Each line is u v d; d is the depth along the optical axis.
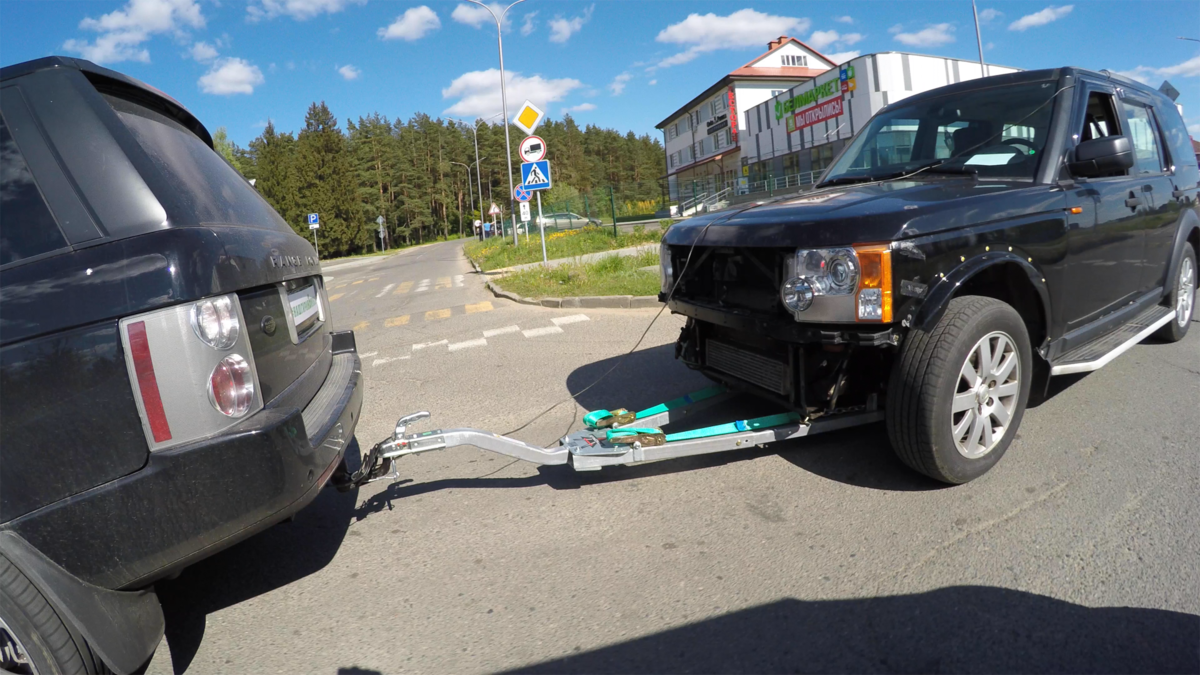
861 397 3.62
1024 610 2.45
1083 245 3.87
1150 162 4.92
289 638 2.65
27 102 2.29
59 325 2.07
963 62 33.50
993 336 3.31
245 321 2.41
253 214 3.11
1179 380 4.73
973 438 3.33
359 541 3.38
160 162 2.50
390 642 2.57
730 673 2.25
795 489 3.53
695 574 2.85
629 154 125.25
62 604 2.05
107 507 2.11
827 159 36.78
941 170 4.12
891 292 3.00
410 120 113.00
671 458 3.81
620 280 11.51
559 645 2.46
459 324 9.64
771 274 3.41
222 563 3.26
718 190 35.47
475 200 116.12
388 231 93.06
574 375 6.18
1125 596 2.47
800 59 54.28
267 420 2.31
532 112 15.23
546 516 3.48
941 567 2.75
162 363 2.14
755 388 3.81
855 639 2.37
